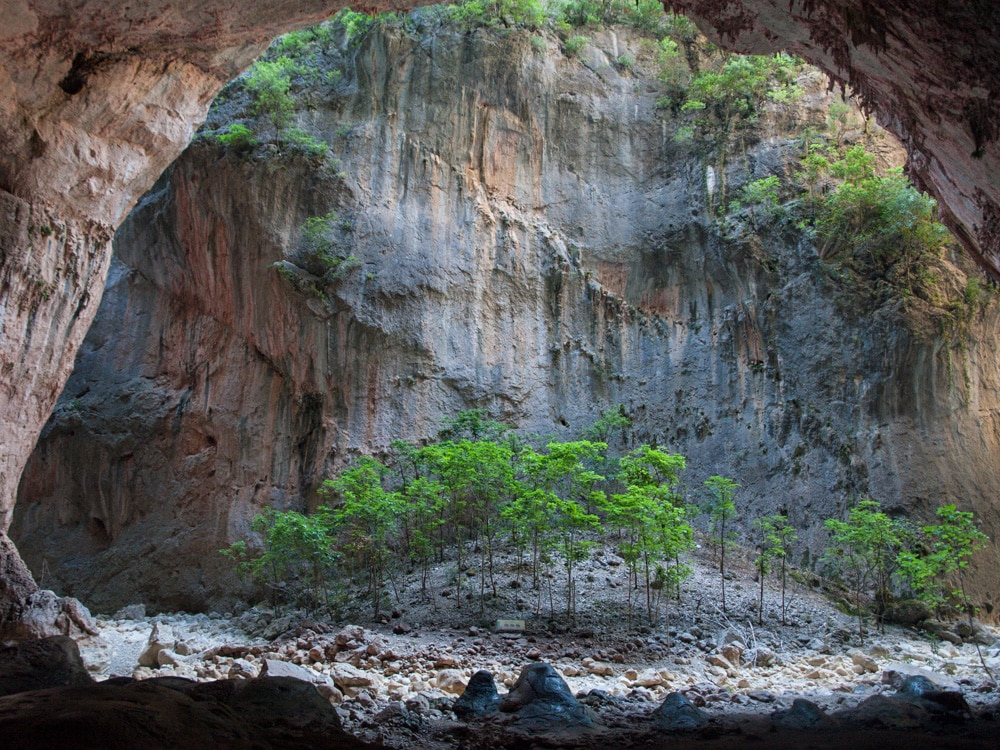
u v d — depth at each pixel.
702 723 6.76
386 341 19.80
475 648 11.77
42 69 11.60
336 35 22.64
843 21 9.76
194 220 21.20
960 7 8.30
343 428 19.36
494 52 22.12
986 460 16.73
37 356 12.57
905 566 13.64
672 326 20.84
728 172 20.92
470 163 21.66
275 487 19.69
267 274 20.22
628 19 24.05
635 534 14.23
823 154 20.08
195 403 21.19
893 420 17.11
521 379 20.45
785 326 18.88
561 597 14.52
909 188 17.66
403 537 17.72
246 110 21.14
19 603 11.61
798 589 15.97
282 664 8.82
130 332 22.84
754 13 10.52
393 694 9.00
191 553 19.56
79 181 12.59
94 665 11.26
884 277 17.95
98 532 21.14
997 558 15.98
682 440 19.50
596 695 8.49
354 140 21.14
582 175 22.42
